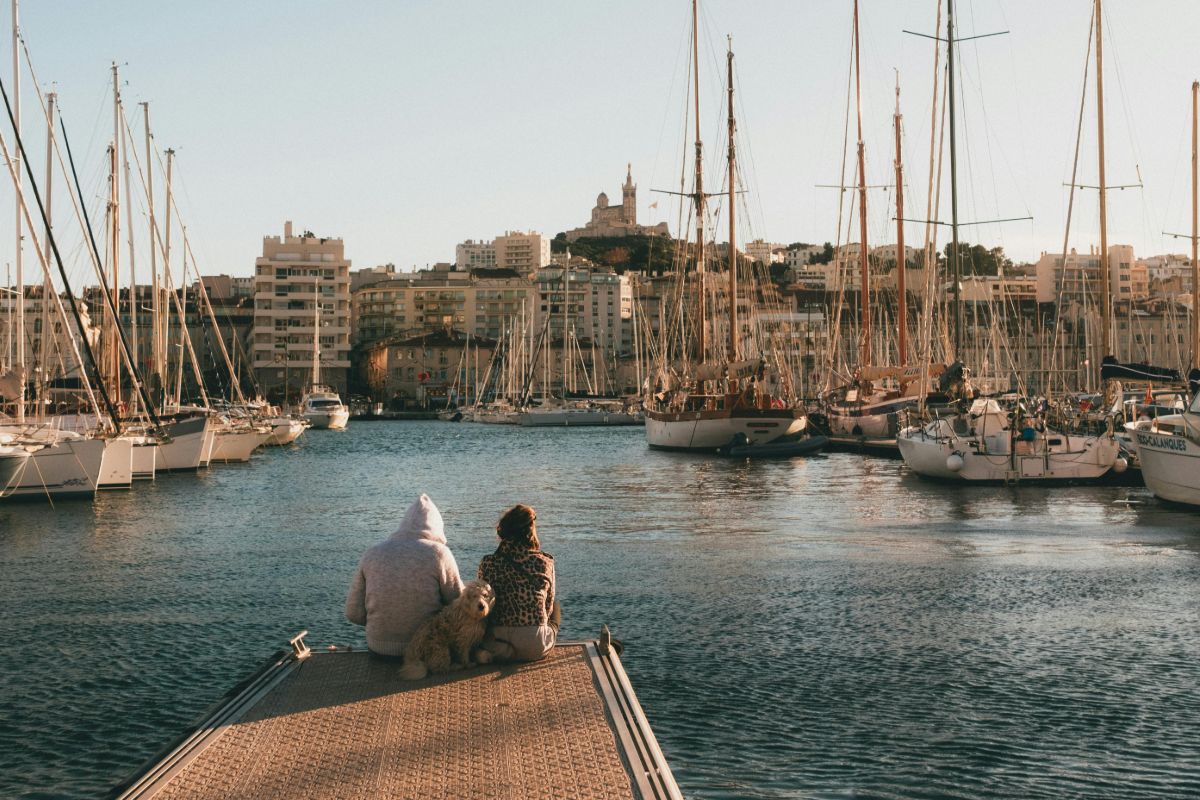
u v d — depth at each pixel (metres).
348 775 6.79
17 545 25.48
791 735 10.68
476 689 8.46
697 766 9.87
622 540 25.69
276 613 16.94
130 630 15.71
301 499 38.56
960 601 17.23
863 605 17.00
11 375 36.22
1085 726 10.88
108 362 49.62
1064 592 17.94
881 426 66.50
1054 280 196.38
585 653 9.50
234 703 8.16
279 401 173.88
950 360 66.31
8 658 14.05
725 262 101.12
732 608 16.83
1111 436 37.88
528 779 6.70
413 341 196.12
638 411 142.75
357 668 9.05
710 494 39.12
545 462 62.62
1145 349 139.12
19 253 38.88
